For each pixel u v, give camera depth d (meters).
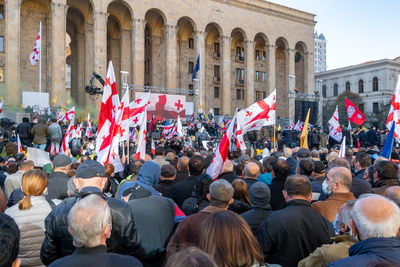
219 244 2.65
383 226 2.86
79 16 52.22
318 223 4.33
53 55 42.72
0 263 2.36
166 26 52.56
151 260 4.47
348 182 5.08
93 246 2.88
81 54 52.97
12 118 32.78
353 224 3.18
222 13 58.12
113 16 54.03
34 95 39.25
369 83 85.88
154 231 4.59
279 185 6.41
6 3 40.25
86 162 4.16
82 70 52.81
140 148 9.27
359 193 6.25
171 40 52.94
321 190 6.66
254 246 2.72
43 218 4.45
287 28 66.00
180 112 44.94
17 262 2.57
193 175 6.72
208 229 2.75
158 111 43.56
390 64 83.44
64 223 3.71
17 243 2.52
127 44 54.78
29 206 4.44
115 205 3.81
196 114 46.28
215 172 7.21
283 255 4.24
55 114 33.19
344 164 7.19
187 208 5.69
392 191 4.30
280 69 73.44
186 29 60.38
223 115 57.44
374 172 6.46
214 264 1.98
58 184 6.54
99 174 4.08
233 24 59.25
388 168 6.21
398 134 9.80
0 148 18.52
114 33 57.00
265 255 4.37
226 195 4.21
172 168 7.02
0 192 4.84
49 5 46.25
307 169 6.84
